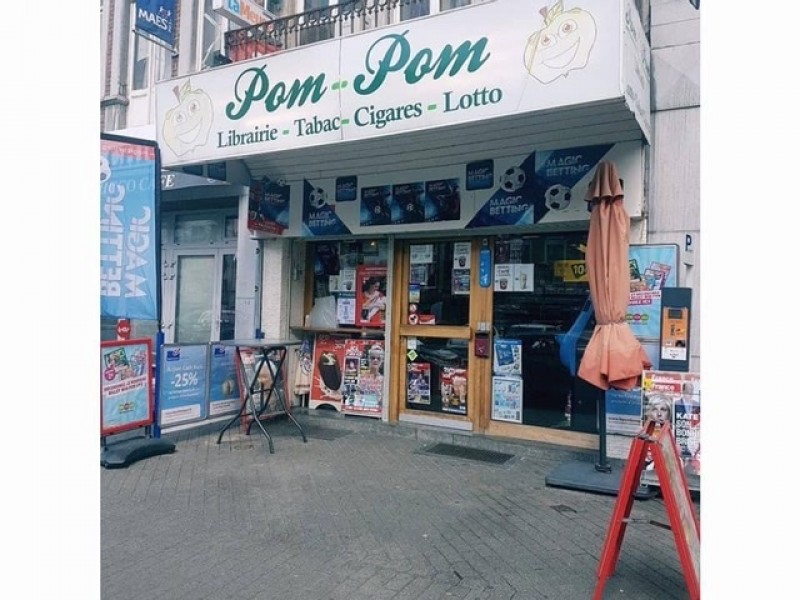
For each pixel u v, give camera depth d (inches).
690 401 182.9
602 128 207.8
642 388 188.7
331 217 270.8
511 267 243.8
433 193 245.6
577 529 158.7
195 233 354.6
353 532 155.9
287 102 207.0
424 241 263.7
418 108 182.1
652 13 207.9
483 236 248.8
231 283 340.2
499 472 207.9
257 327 295.7
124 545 147.1
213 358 260.7
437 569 135.5
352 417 278.5
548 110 164.7
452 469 211.3
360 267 284.8
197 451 232.7
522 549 146.3
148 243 234.4
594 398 226.1
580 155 215.3
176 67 336.8
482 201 234.4
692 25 201.9
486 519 165.2
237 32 266.1
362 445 243.3
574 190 216.1
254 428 269.4
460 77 175.2
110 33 362.9
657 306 202.2
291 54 205.9
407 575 132.6
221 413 263.7
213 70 223.3
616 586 128.0
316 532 155.9
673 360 192.5
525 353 240.4
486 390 246.5
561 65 160.9
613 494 182.2
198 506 173.9
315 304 296.7
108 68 363.3
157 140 237.5
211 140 223.9
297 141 205.3
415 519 165.0
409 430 257.0
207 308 349.4
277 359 284.7
